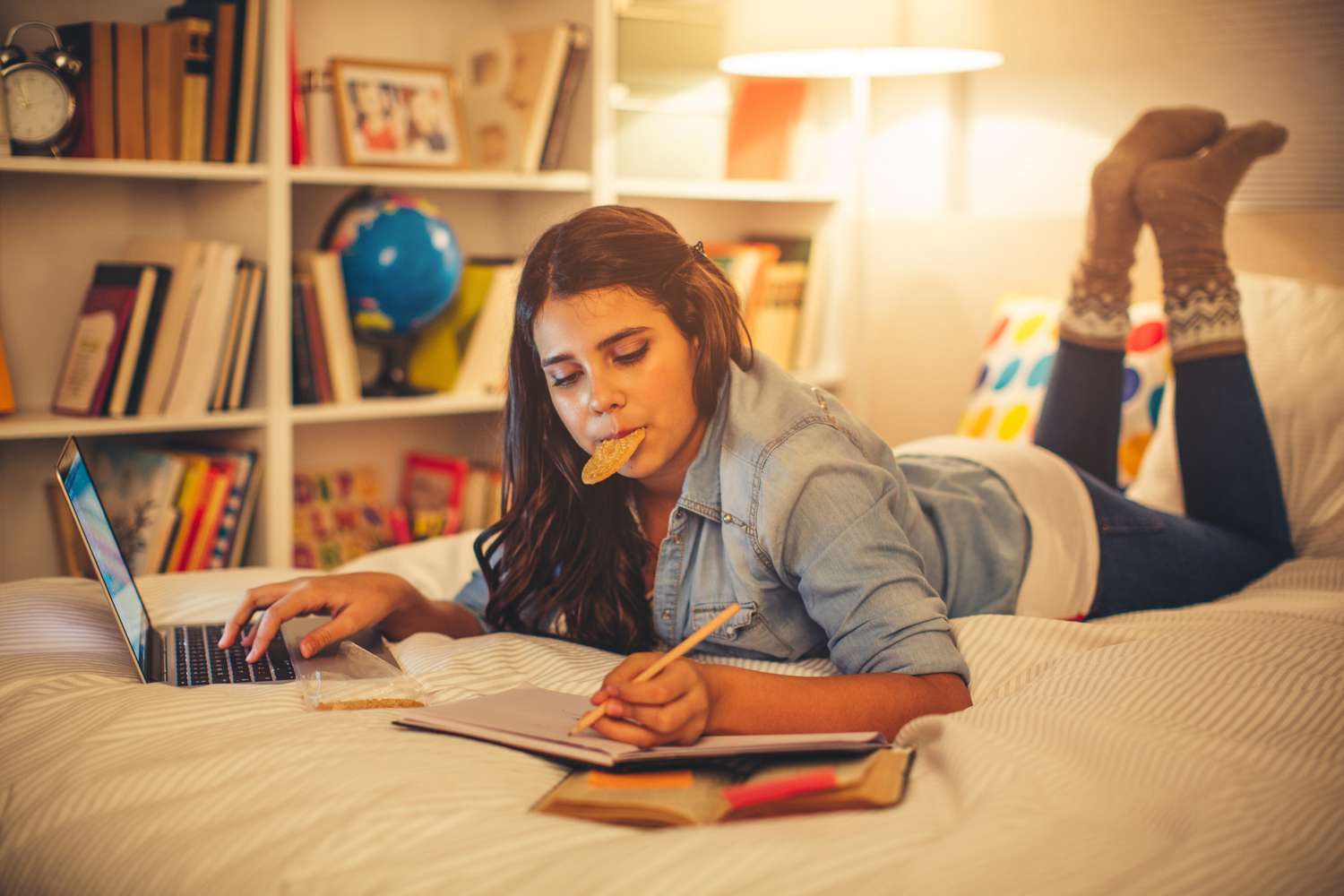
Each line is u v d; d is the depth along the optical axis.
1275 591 1.61
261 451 2.32
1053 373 2.07
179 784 0.90
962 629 1.23
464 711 1.00
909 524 1.31
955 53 2.51
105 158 2.13
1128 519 1.58
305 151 2.38
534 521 1.32
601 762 0.87
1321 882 0.74
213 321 2.22
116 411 2.17
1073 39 2.57
